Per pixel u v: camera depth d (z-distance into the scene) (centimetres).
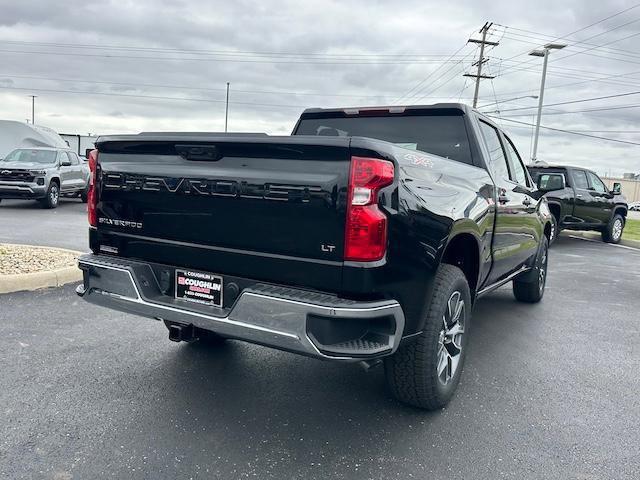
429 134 461
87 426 324
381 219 277
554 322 607
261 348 468
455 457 308
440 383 352
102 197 367
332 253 280
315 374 418
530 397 394
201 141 312
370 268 276
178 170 326
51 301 578
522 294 689
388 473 289
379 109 481
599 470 300
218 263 317
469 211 367
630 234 1769
